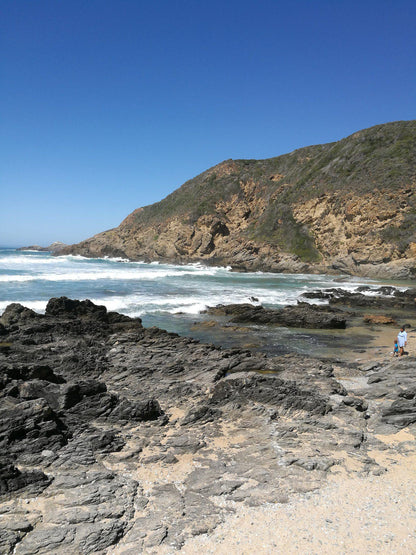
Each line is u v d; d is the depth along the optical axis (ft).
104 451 28.30
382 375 47.75
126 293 116.26
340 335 77.05
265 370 50.24
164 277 169.27
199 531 20.67
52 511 21.74
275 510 22.39
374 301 115.85
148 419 34.19
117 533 20.43
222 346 66.23
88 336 64.54
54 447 27.48
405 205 203.82
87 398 33.76
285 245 246.47
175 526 21.11
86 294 110.52
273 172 321.32
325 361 57.21
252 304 106.83
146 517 21.75
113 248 331.36
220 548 19.52
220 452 29.27
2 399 30.12
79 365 46.62
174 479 25.64
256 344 67.92
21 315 70.95
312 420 33.78
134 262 293.64
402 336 59.41
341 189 238.68
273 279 179.42
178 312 93.71
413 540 19.62
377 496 23.68
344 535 20.17
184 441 30.17
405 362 51.21
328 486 24.80
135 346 58.54
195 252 279.90
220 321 86.84
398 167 222.07
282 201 272.51
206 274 196.95
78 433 29.94
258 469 26.71
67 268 194.70
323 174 263.70
